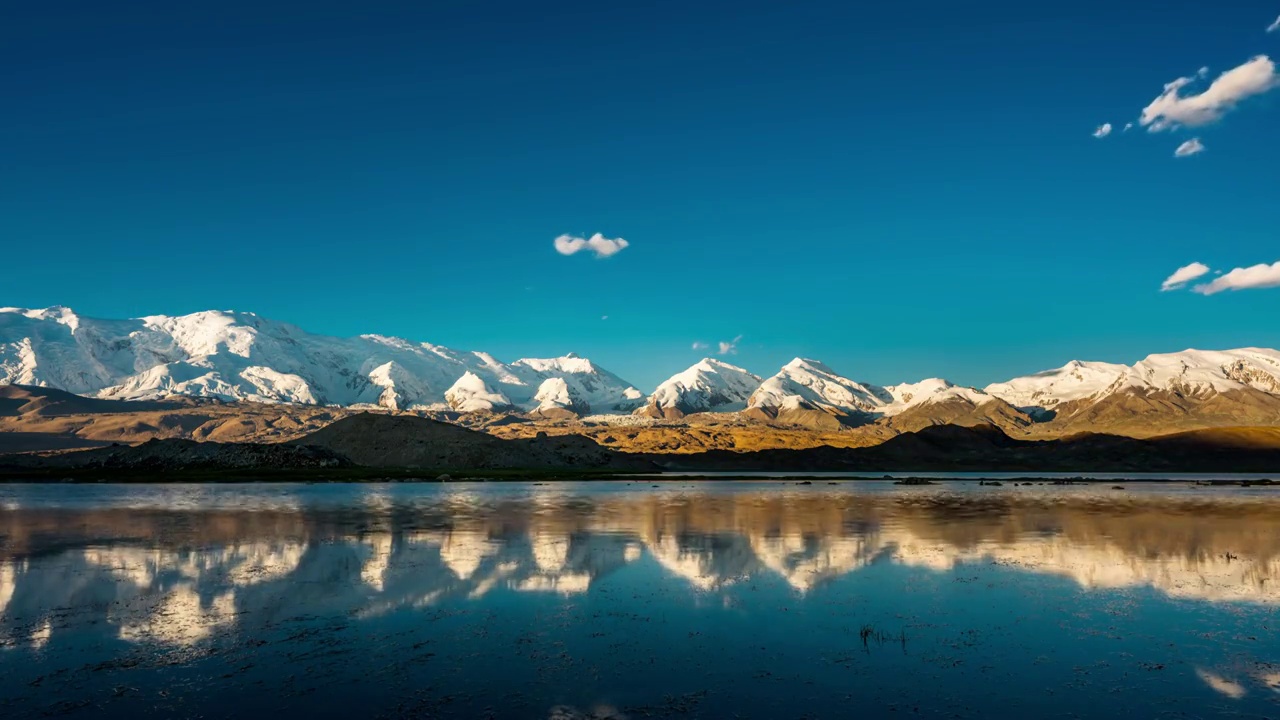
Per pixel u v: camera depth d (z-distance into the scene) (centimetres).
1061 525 5669
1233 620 2600
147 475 14325
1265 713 1761
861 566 3672
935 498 9419
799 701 1830
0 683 1944
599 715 1739
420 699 1834
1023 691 1902
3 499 8450
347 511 6706
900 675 2020
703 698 1848
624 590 3070
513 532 5022
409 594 2981
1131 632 2442
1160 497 9819
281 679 1973
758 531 5166
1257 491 11800
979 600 2902
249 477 14075
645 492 10750
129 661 2120
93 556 3903
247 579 3275
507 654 2189
